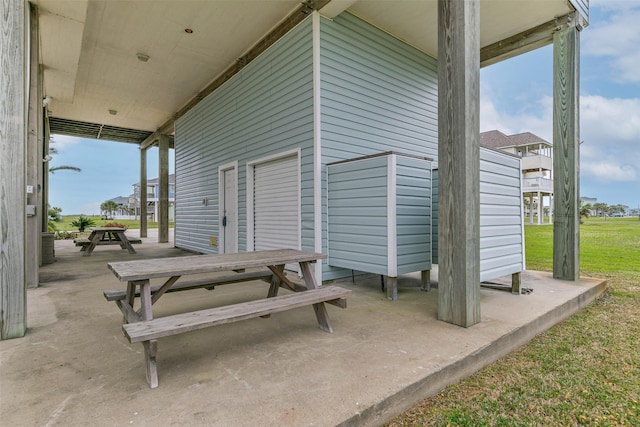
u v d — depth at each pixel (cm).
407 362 194
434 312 299
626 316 325
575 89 436
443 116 271
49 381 172
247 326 263
